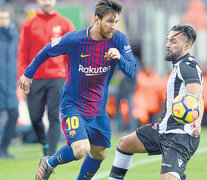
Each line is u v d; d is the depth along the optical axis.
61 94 17.03
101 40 16.11
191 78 14.52
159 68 50.28
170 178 14.45
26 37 24.80
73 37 16.17
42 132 25.77
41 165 17.30
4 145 29.66
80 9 39.97
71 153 16.34
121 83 42.00
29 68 16.91
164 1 53.09
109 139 17.20
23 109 37.72
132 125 42.31
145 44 50.34
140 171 23.62
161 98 44.38
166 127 15.24
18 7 46.62
